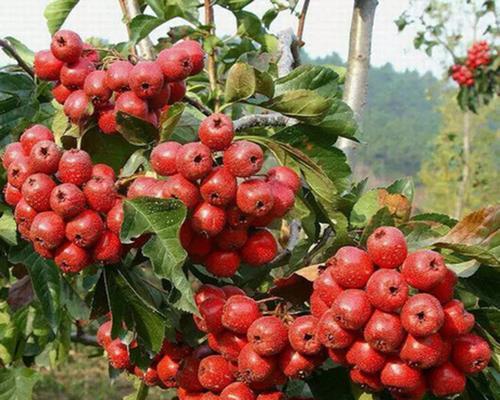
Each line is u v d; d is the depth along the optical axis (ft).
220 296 2.56
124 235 2.36
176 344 2.66
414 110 96.37
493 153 24.17
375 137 73.61
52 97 3.23
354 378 2.39
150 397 13.02
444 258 2.51
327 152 2.89
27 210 2.42
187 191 2.39
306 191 2.89
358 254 2.29
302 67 3.01
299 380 2.68
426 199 28.22
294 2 3.79
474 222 2.51
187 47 2.67
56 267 3.07
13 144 2.53
